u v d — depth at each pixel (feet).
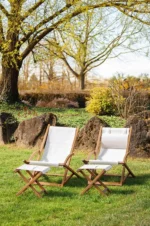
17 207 22.75
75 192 25.80
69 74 122.62
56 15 62.49
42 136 44.09
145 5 62.28
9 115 48.26
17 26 60.34
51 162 27.07
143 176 30.27
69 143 30.07
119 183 27.43
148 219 19.95
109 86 60.75
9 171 31.81
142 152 38.60
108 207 22.74
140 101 56.65
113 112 60.08
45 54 71.46
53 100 77.97
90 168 25.22
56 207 22.62
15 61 63.62
